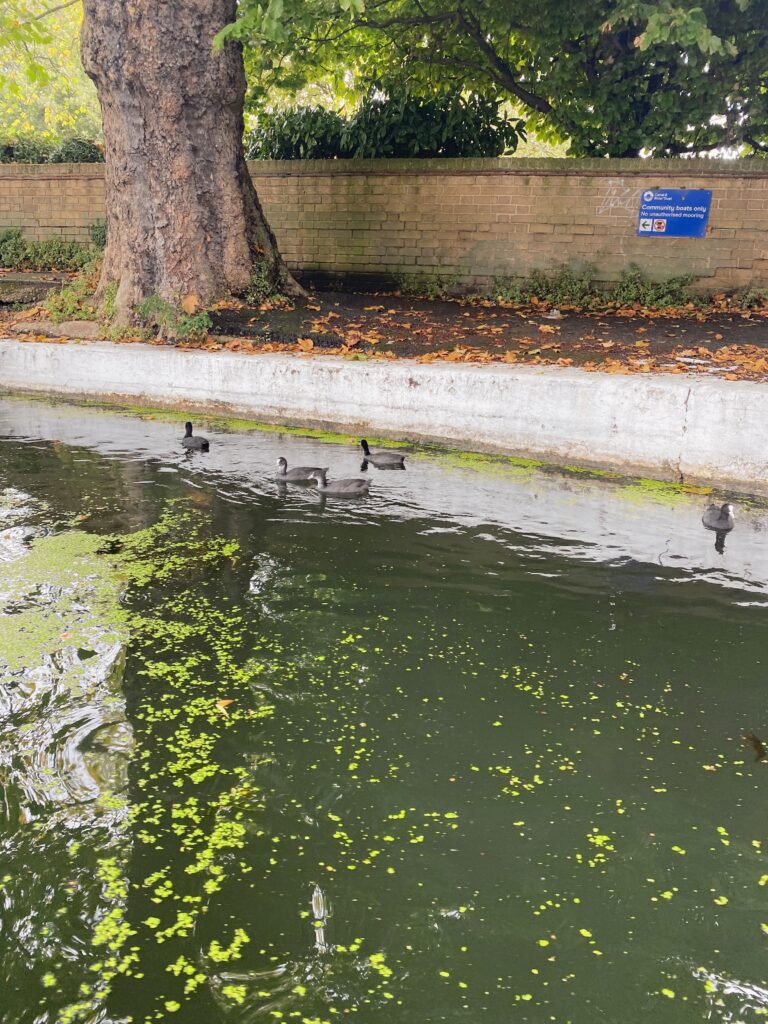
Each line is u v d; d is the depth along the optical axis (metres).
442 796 3.90
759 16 12.87
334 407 9.98
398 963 2.99
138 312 12.15
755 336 10.91
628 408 8.29
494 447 9.12
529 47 14.71
